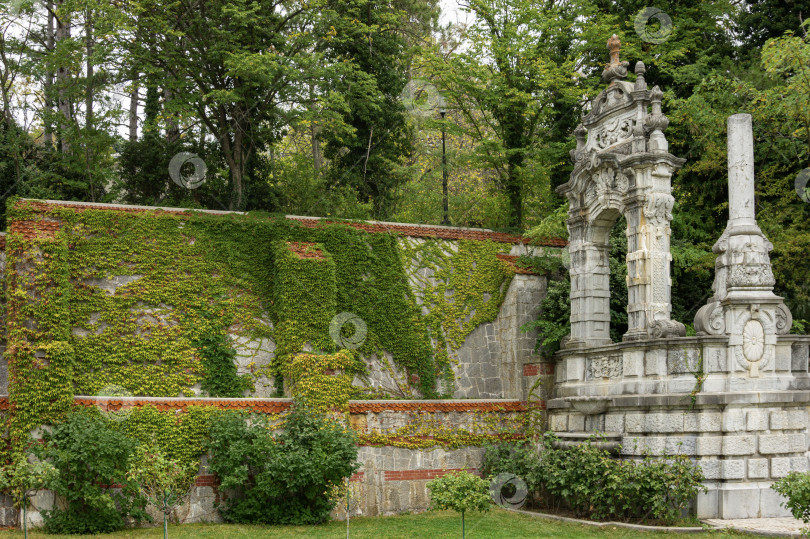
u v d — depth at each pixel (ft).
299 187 112.98
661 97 69.51
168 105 94.27
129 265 74.23
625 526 59.36
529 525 63.52
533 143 104.32
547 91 102.63
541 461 69.05
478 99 104.37
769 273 62.90
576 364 74.69
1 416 63.31
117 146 106.22
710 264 88.58
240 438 65.72
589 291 76.02
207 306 76.28
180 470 61.82
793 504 50.37
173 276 75.66
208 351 75.31
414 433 74.49
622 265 82.07
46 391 63.31
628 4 111.34
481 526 63.36
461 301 86.17
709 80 97.50
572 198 78.23
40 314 65.05
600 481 63.10
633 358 66.59
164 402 66.64
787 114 89.30
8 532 58.75
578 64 107.96
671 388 63.16
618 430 67.21
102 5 91.09
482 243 88.38
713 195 98.43
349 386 71.61
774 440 60.80
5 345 68.49
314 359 70.69
